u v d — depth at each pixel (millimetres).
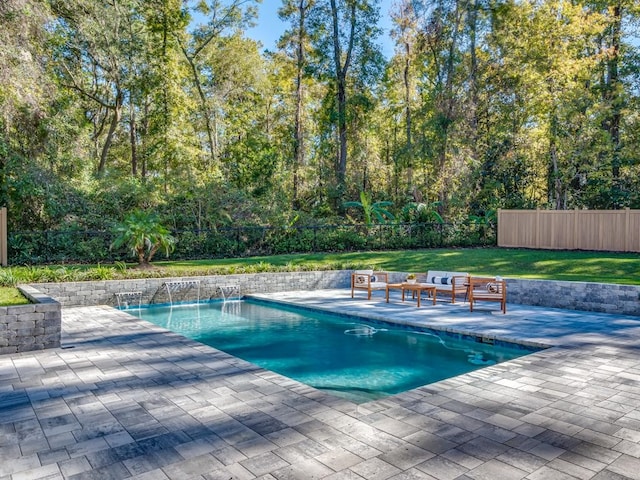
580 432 3598
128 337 7320
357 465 3055
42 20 14406
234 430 3662
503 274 13070
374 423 3789
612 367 5449
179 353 6289
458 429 3654
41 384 4914
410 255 16500
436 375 6125
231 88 26391
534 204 22031
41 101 14820
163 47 21781
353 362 6777
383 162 29656
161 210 17203
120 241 13289
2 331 6242
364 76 23953
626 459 3146
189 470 3010
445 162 22562
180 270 12844
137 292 11359
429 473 2943
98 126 25781
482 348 7445
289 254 17516
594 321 8461
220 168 24547
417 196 24703
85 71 21297
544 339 6965
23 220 15438
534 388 4691
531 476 2908
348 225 18734
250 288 12961
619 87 19328
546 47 19469
